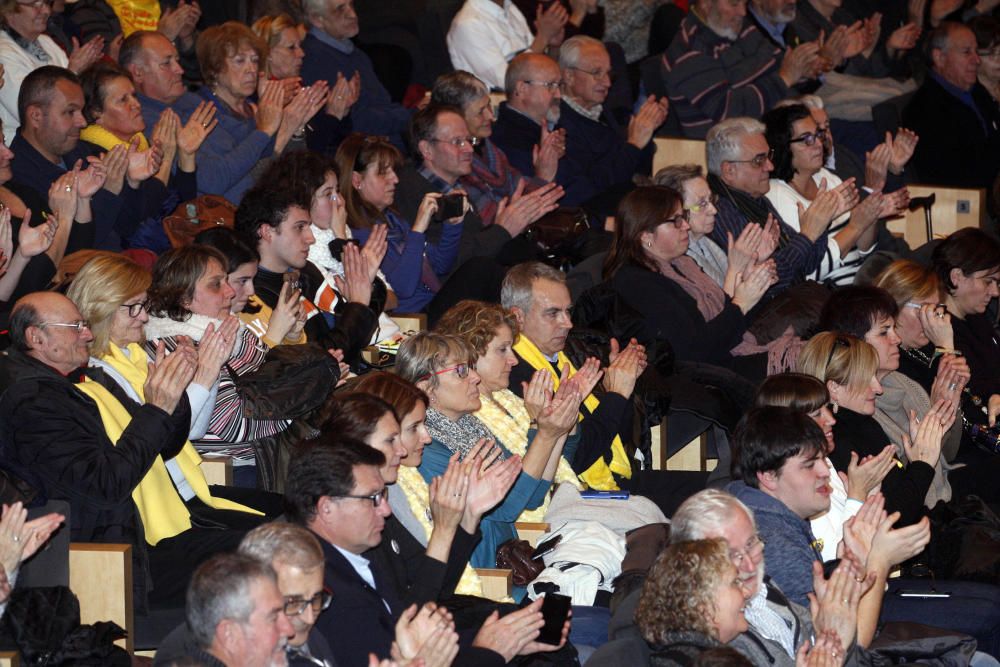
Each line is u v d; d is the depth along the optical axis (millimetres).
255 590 5148
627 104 14234
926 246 12820
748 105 14312
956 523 8758
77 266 8133
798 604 7059
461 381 7691
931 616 7730
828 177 12945
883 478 8234
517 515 7691
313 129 12125
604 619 7195
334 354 8109
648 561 7520
